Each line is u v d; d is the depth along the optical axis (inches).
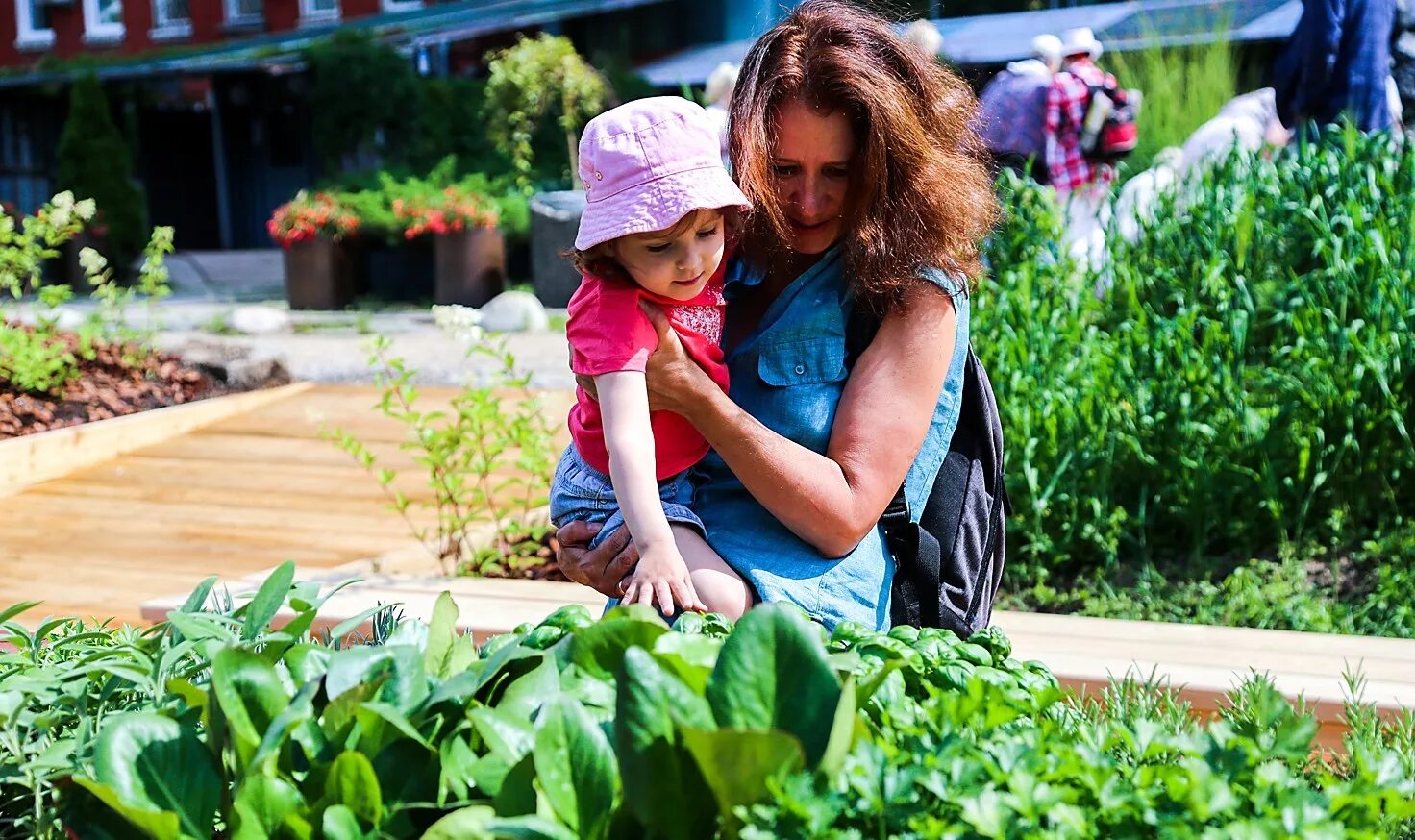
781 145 87.8
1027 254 201.9
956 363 93.4
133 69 820.6
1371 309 181.8
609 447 82.4
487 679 57.7
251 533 191.9
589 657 61.1
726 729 50.5
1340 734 99.0
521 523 179.6
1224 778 51.1
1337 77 295.3
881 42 91.0
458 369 326.0
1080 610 167.5
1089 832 48.6
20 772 62.2
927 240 88.4
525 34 814.5
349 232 533.3
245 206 976.9
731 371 92.8
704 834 51.4
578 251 85.0
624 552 88.0
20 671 73.9
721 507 91.4
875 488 87.6
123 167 674.8
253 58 799.1
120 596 165.9
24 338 275.3
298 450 241.9
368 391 295.1
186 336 423.2
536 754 51.3
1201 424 177.9
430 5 967.0
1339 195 208.7
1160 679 101.2
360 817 53.1
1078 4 621.3
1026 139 329.7
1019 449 176.1
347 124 700.7
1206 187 214.8
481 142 699.4
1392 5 293.3
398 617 95.5
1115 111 330.3
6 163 820.0
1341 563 169.6
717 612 83.7
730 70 335.3
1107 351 185.9
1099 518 174.2
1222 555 176.9
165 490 218.7
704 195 81.4
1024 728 60.2
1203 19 472.7
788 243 89.7
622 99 701.9
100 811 55.4
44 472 233.1
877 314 91.0
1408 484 176.9
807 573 88.0
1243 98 348.5
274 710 57.4
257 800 52.4
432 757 56.4
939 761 50.8
